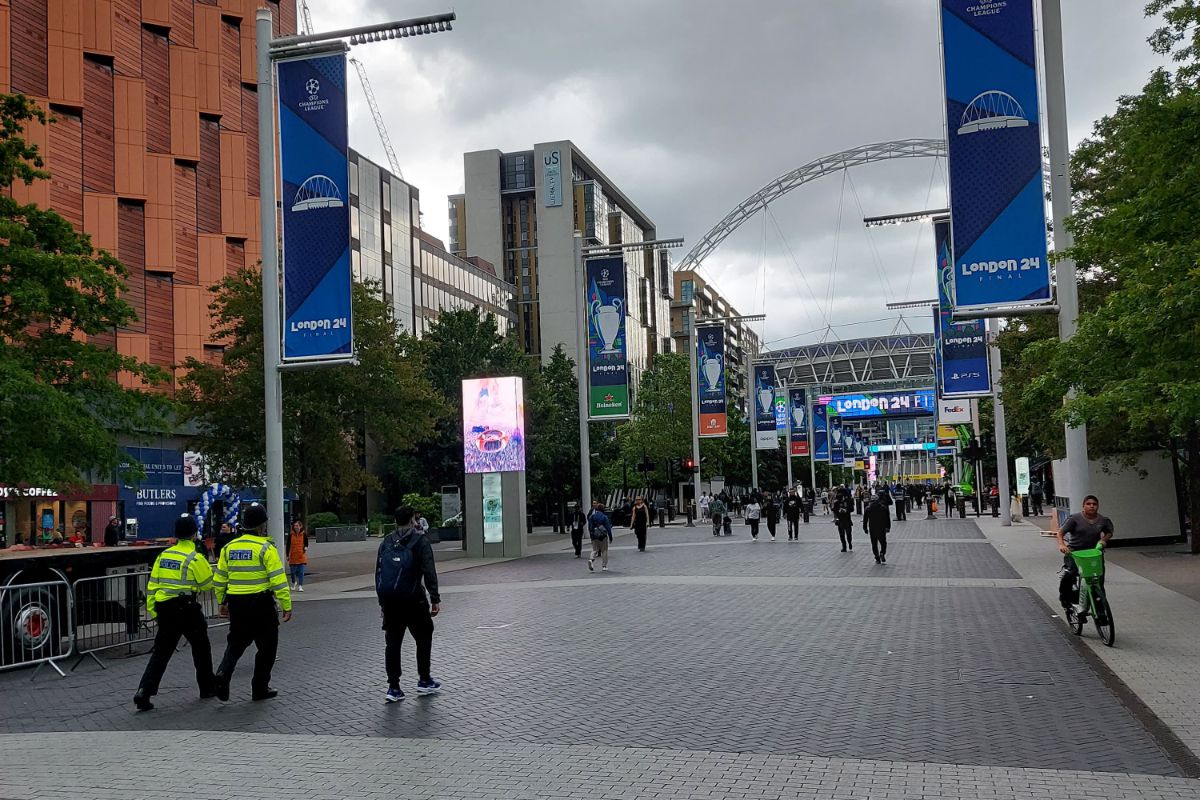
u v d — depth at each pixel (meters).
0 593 14.12
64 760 8.40
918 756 7.79
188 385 33.69
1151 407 15.39
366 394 33.03
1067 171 17.72
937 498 77.44
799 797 6.77
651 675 11.62
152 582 11.11
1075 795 6.68
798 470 119.94
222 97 54.34
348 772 7.69
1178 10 15.18
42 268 20.02
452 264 104.31
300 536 26.03
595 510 28.00
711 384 57.56
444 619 17.78
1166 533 29.72
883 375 170.38
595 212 141.12
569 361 69.31
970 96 17.45
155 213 50.19
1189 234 14.41
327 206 20.44
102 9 48.59
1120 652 12.20
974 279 17.31
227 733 9.27
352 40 20.61
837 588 20.62
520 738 8.73
